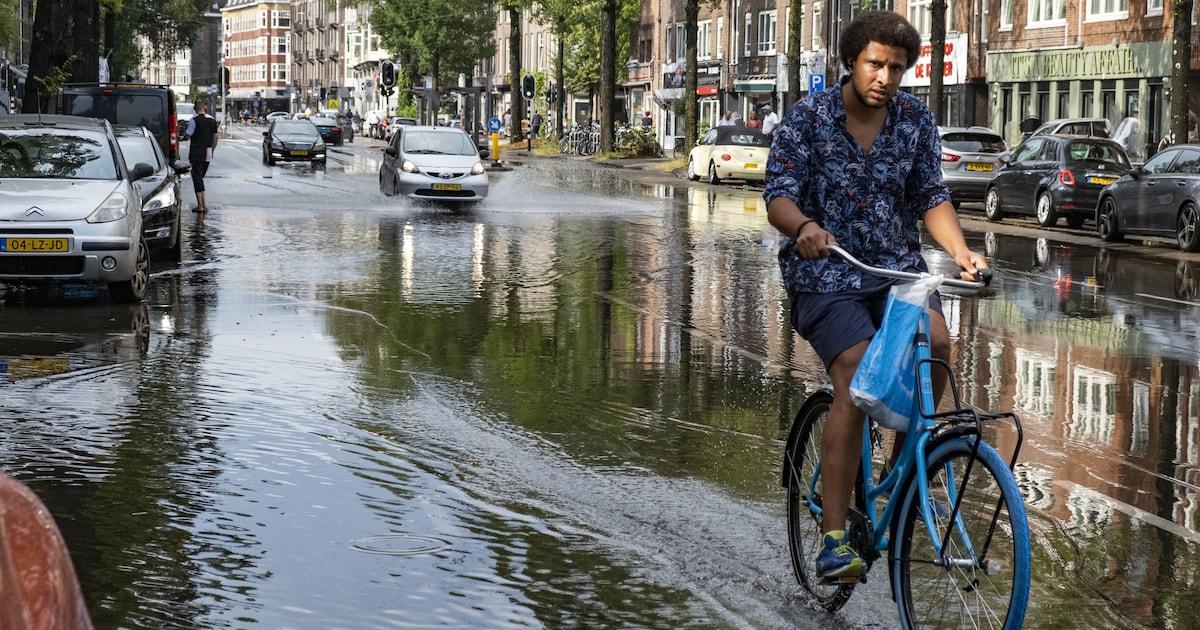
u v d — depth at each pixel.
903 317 4.18
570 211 28.25
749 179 42.47
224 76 84.44
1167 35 39.31
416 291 14.12
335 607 4.54
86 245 12.38
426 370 9.42
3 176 13.34
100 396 8.22
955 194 32.06
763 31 67.31
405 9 88.75
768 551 5.37
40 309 12.30
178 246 16.98
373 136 106.50
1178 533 5.79
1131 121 38.84
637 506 6.00
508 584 4.84
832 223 4.55
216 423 7.49
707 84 73.38
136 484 6.13
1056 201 26.08
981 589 3.96
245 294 13.55
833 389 4.58
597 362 9.95
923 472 4.14
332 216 25.48
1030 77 45.84
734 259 18.38
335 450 6.91
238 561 5.02
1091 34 42.81
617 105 81.88
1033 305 14.09
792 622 4.54
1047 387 9.41
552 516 5.79
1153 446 7.62
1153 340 11.73
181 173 17.86
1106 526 5.88
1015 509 3.79
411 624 4.39
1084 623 4.55
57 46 27.05
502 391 8.71
